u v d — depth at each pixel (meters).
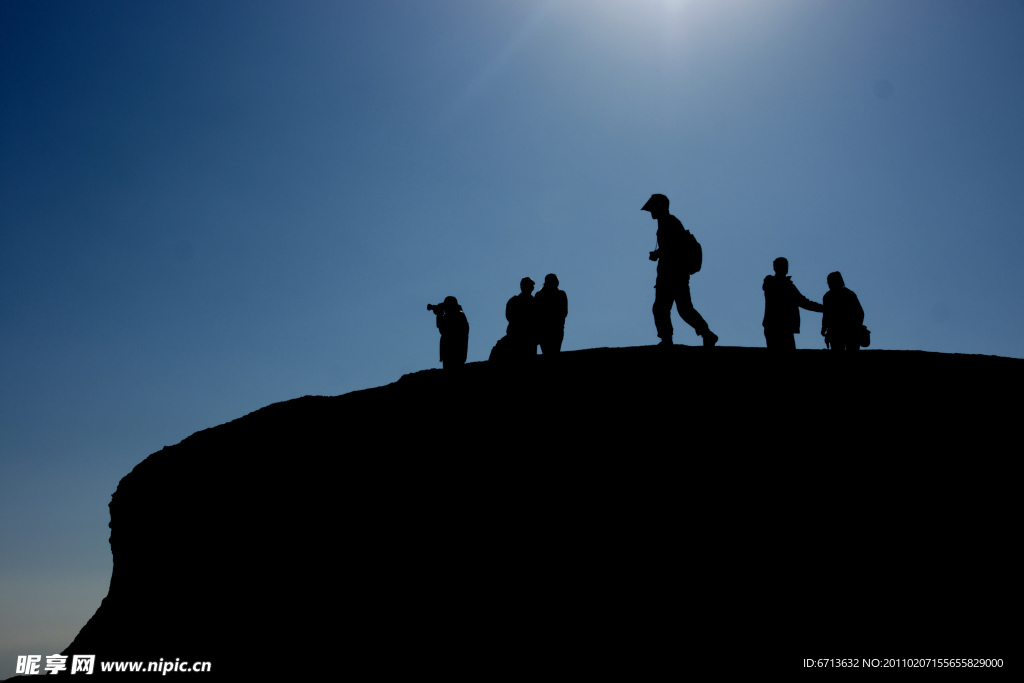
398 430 16.45
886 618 11.09
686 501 12.96
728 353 17.77
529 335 19.98
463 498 14.18
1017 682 10.12
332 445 16.86
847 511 12.45
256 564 15.58
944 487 12.67
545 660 11.52
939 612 11.09
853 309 18.64
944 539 11.90
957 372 16.28
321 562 14.59
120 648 16.59
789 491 12.87
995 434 13.72
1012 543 11.73
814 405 14.88
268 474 17.05
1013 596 11.14
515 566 12.80
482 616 12.38
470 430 15.67
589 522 12.99
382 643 12.77
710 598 11.63
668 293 17.23
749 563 11.94
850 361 17.03
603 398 15.75
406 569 13.59
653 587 11.91
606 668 11.16
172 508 18.50
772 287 19.16
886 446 13.58
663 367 16.80
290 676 13.18
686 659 11.01
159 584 17.39
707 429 14.36
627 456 13.99
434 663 12.10
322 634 13.51
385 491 15.05
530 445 14.77
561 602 12.11
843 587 11.49
